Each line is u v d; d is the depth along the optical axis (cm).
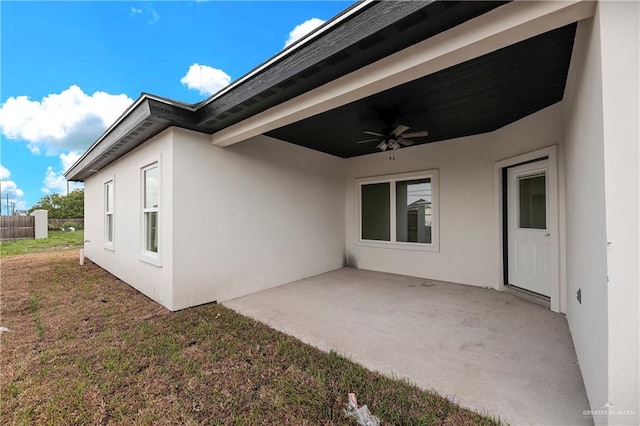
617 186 139
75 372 228
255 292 464
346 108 365
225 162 430
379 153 617
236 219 443
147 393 202
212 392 203
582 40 196
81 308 384
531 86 306
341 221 665
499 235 457
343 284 512
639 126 136
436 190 536
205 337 291
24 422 174
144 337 292
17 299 425
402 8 182
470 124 433
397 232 600
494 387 204
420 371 226
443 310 371
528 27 170
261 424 172
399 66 218
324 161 618
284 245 520
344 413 179
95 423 174
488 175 475
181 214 379
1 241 1291
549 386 204
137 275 475
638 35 136
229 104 322
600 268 153
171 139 371
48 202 2653
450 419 171
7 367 236
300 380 215
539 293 399
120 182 550
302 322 333
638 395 133
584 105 195
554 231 357
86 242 838
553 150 355
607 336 140
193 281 391
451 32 193
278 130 460
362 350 263
